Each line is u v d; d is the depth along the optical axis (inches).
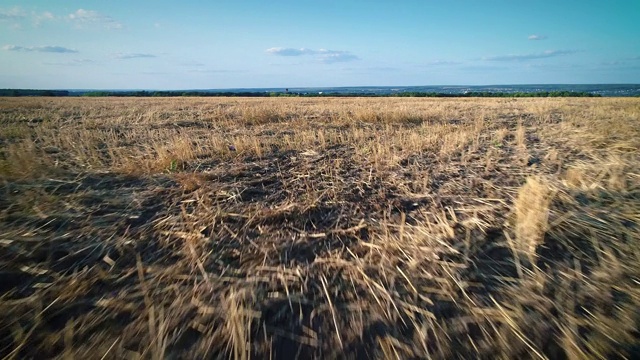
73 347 60.8
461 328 65.0
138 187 143.3
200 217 112.3
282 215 114.7
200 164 183.2
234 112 514.0
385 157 197.0
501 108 576.4
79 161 184.9
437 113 461.1
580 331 62.9
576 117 370.9
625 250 86.4
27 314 68.1
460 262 85.4
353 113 438.9
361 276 81.4
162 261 87.7
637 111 440.8
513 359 58.2
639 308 67.4
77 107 684.1
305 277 81.2
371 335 64.1
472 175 157.8
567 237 92.7
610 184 131.1
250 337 63.4
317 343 62.5
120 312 69.2
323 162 190.9
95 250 91.8
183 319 67.3
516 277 79.4
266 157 207.0
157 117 437.1
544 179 136.3
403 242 95.8
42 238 94.9
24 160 157.8
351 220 112.7
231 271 83.4
